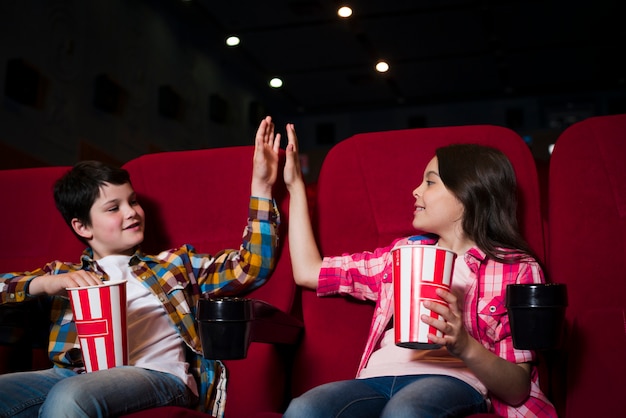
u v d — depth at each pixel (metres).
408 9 5.52
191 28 6.02
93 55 4.52
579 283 1.25
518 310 0.94
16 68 3.64
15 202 1.64
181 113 5.83
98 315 1.13
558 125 7.80
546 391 1.23
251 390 1.33
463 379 1.14
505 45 6.29
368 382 1.19
